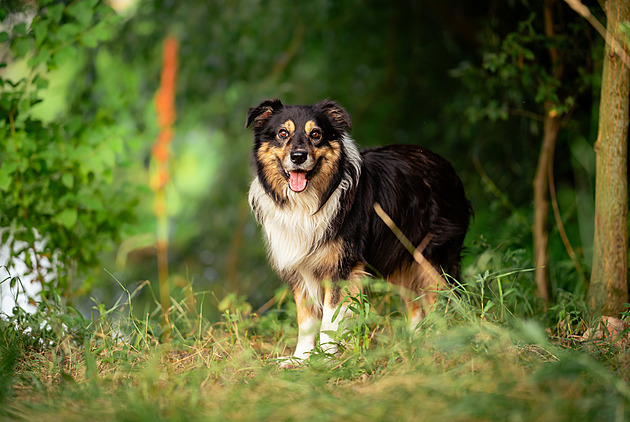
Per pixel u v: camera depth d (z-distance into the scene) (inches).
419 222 218.1
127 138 255.4
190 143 462.9
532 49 282.2
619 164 205.0
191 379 165.2
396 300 230.4
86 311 352.2
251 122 208.7
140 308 319.6
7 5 278.7
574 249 304.8
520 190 334.0
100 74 370.3
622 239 206.8
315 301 204.5
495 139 334.6
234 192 423.8
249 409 139.6
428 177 223.0
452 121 363.3
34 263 267.0
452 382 144.0
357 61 441.7
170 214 413.1
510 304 222.5
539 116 292.8
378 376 162.9
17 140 232.2
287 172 195.3
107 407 144.4
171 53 361.4
